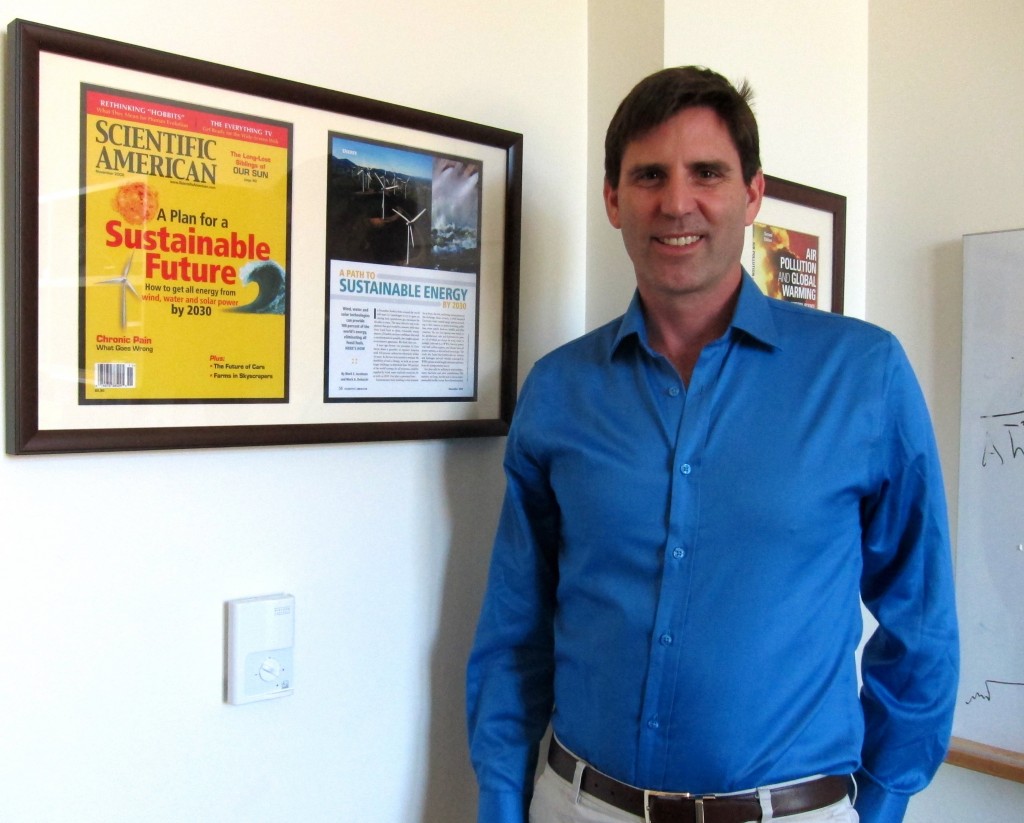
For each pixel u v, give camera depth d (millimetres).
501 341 1247
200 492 993
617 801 960
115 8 915
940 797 1488
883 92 1627
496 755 1095
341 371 1086
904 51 1592
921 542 1008
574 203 1374
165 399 947
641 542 977
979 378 1448
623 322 1062
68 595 907
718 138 963
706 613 934
